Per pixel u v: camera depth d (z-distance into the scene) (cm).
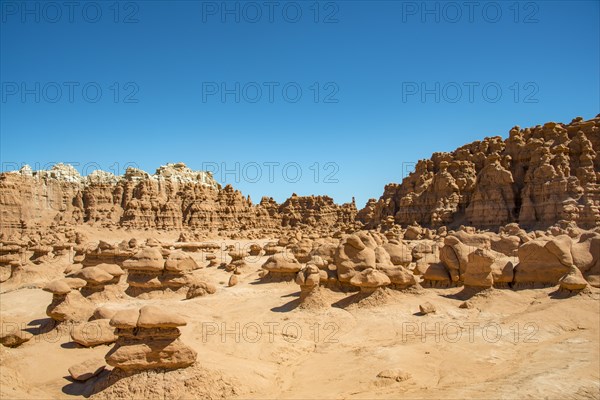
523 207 6278
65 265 4728
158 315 1496
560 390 1328
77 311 2320
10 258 4403
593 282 2544
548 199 6016
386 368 1645
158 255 3234
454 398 1318
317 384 1591
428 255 3569
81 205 9750
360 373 1638
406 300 2650
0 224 8175
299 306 2611
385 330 2180
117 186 10244
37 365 1798
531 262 2700
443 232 6244
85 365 1683
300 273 2650
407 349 1848
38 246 4803
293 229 11050
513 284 2730
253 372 1672
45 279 4269
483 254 2644
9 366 1778
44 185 9431
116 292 3011
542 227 5912
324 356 1916
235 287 3425
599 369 1492
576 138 6341
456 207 7394
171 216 9944
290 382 1638
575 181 5872
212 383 1502
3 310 2922
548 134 6762
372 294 2602
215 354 1831
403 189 8900
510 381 1430
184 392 1453
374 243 3052
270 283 3484
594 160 6197
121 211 9906
